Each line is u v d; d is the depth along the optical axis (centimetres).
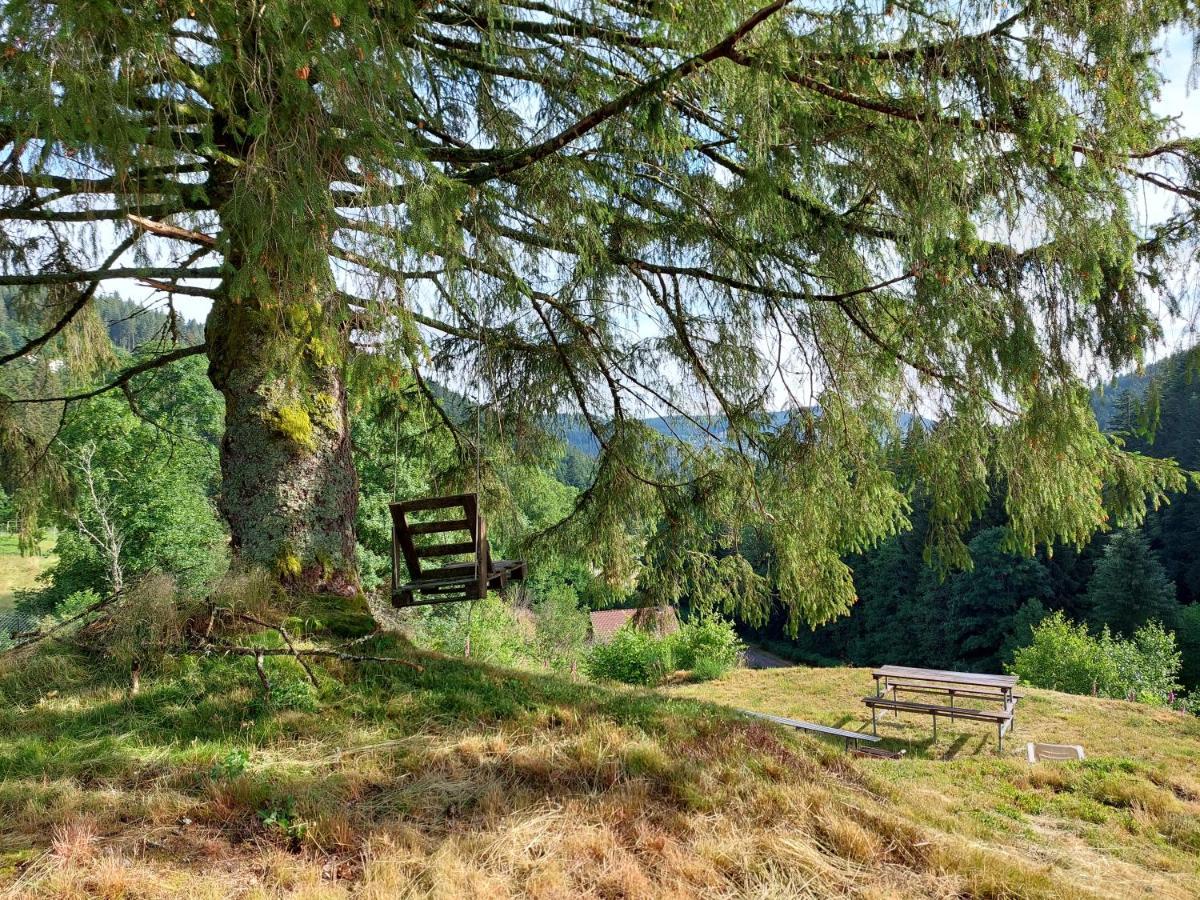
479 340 625
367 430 1177
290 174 269
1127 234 391
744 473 628
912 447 532
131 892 265
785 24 353
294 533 557
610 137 423
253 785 349
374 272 306
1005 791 652
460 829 341
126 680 460
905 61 357
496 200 430
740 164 502
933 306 439
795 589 625
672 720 523
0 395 624
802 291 536
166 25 241
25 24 217
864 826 412
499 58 416
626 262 574
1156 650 1816
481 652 1487
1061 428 410
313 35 245
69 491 670
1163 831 580
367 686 490
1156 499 477
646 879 320
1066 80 345
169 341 734
